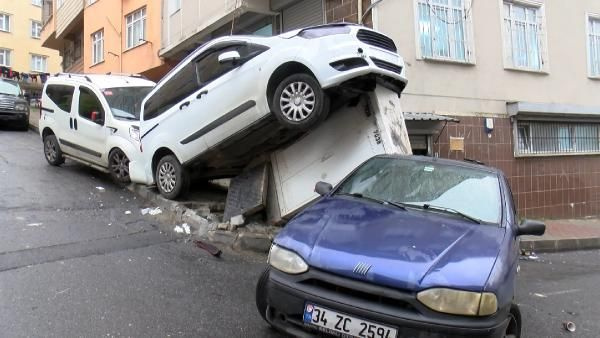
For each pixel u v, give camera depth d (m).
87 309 4.48
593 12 14.13
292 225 4.04
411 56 10.67
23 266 5.39
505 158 12.08
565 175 13.31
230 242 6.86
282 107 6.33
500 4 12.23
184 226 7.39
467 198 4.65
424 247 3.60
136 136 9.15
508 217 4.46
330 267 3.44
